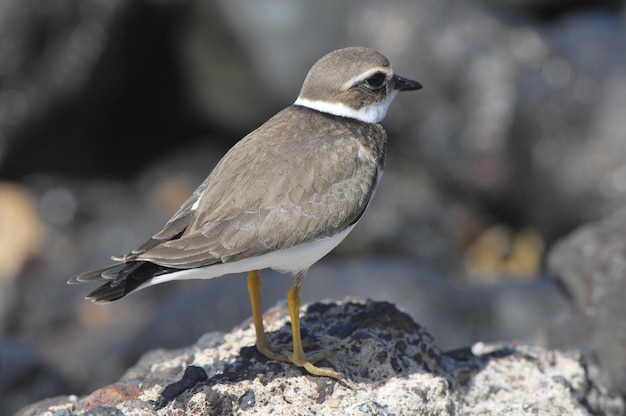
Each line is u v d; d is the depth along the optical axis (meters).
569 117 18.52
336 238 8.46
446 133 19.84
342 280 14.42
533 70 19.41
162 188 20.97
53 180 20.53
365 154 8.73
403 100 20.06
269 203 8.12
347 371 8.45
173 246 7.81
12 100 19.95
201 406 7.90
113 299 7.51
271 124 8.84
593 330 11.03
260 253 8.05
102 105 21.27
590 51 18.95
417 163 20.25
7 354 12.85
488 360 9.39
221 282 14.87
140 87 21.81
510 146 19.33
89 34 20.19
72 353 16.59
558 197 18.58
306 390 8.21
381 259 16.75
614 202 17.84
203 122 21.77
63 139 20.94
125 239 19.50
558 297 14.77
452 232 19.59
